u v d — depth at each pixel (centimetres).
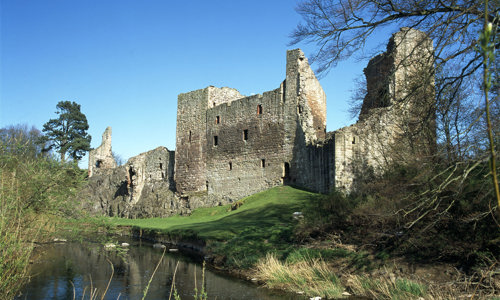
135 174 4975
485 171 1142
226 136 3972
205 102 4278
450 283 1062
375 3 1016
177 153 4506
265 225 2270
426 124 1117
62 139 5816
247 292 1274
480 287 1003
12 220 1007
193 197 4078
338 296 1148
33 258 1780
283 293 1250
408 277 1157
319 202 1781
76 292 1302
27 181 1180
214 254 1841
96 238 1300
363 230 1525
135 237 3052
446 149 1140
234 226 2400
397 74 1481
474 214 1083
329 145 2806
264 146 3588
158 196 4572
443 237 1198
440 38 915
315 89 3488
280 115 3488
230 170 3875
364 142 2467
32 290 1316
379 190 1557
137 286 1394
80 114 6075
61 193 1251
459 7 913
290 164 3338
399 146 1630
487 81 238
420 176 1178
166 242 2625
